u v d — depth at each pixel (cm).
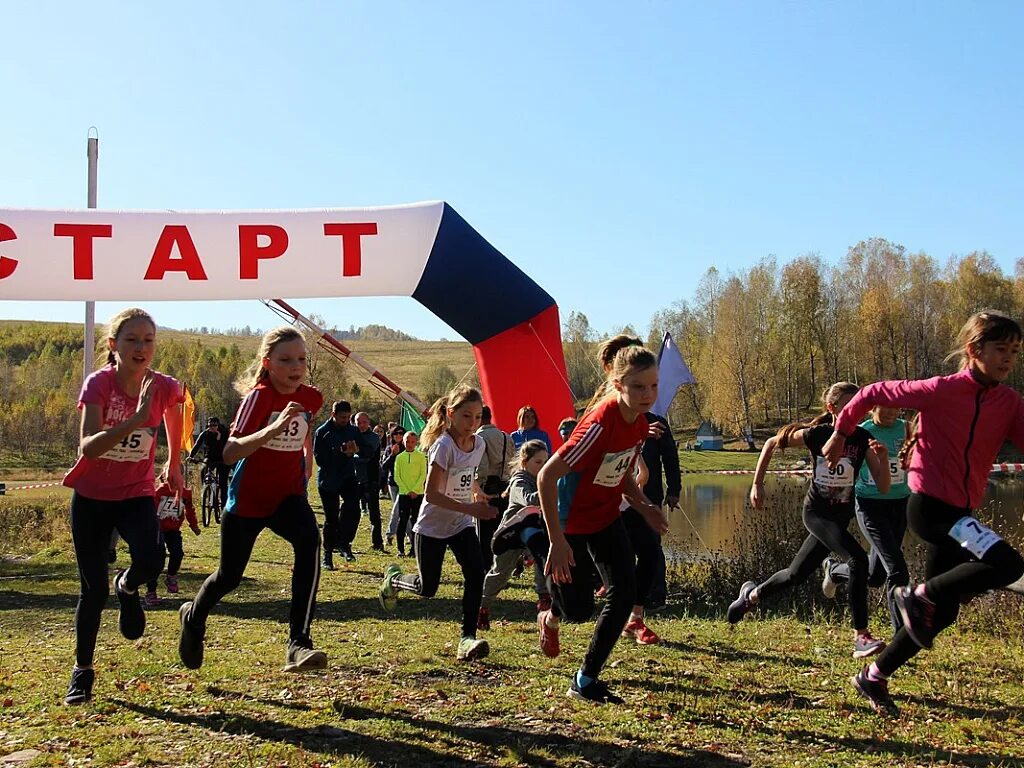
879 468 595
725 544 1108
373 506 1449
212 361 7075
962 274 5984
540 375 1184
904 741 436
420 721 450
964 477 443
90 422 452
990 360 431
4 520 1714
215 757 390
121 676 530
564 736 431
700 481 3253
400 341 15200
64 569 1150
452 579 1062
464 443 604
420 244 1130
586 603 507
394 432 1761
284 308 1197
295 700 483
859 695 523
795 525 956
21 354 10450
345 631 719
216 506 1847
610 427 469
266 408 471
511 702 488
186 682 517
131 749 396
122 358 457
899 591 456
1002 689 554
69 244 1064
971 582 425
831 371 6200
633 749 413
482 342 1191
